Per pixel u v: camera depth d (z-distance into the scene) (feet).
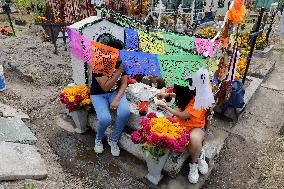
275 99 22.85
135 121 14.08
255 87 22.21
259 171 14.89
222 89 16.69
